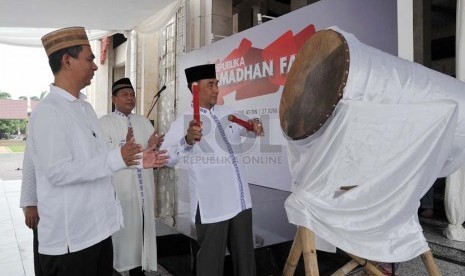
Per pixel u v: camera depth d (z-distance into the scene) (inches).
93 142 61.4
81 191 57.7
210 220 79.1
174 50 223.9
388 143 63.0
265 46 151.4
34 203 76.0
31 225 77.5
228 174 81.0
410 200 65.6
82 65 59.6
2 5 150.3
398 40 102.7
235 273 84.3
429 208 159.0
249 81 160.9
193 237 114.8
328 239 65.2
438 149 64.9
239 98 167.8
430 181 67.9
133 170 110.9
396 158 63.4
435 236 137.4
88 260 58.7
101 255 64.0
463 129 70.2
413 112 62.4
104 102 410.9
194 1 209.8
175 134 82.9
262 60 153.4
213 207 79.5
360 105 61.7
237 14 316.5
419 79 67.6
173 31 224.2
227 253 102.6
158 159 55.7
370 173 64.0
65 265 56.9
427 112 62.9
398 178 64.4
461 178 130.6
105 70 409.1
